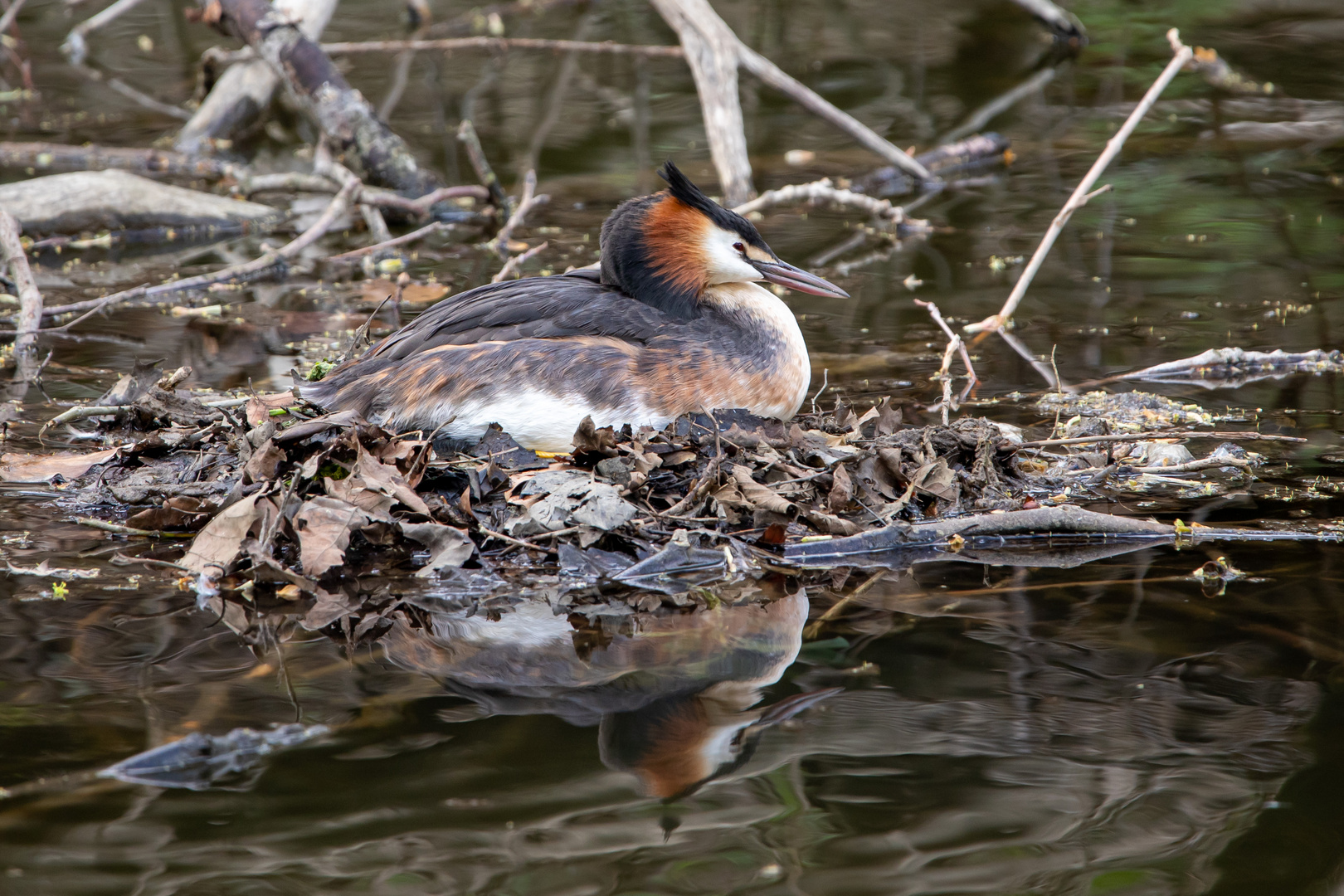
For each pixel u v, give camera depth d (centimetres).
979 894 538
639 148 2195
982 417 1173
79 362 1321
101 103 2420
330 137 1995
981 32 2842
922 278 1609
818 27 2911
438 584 845
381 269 1662
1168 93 2417
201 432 1029
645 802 601
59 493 1004
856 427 1026
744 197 1917
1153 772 622
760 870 553
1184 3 2895
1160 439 1100
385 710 677
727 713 677
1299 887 539
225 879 545
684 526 902
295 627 779
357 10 2927
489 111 2417
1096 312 1477
